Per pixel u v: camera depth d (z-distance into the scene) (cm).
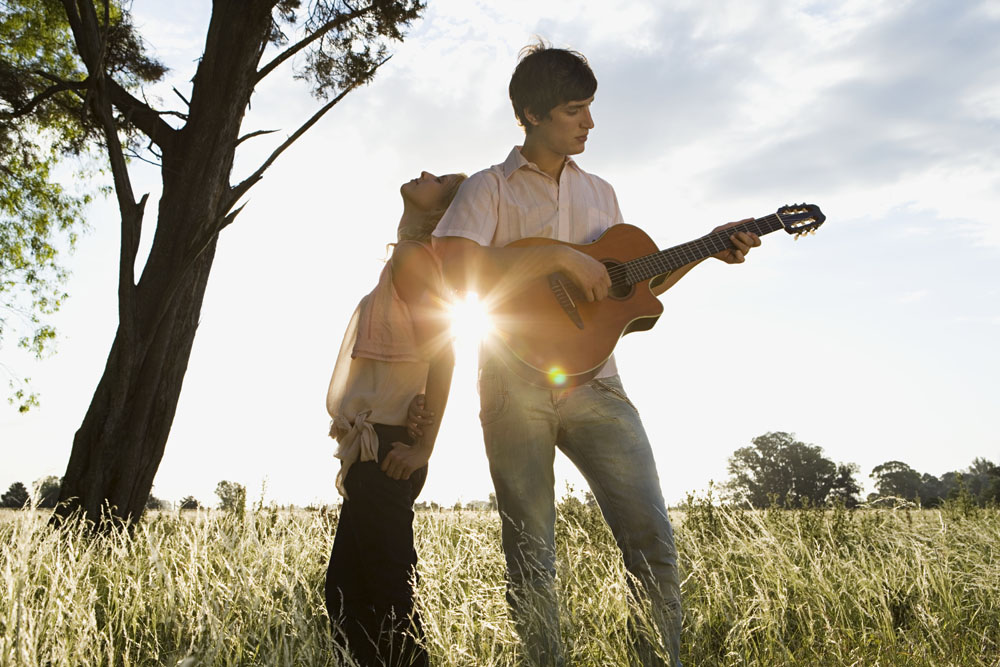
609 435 256
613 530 260
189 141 942
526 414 255
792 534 418
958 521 474
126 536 361
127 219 873
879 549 406
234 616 236
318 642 217
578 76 259
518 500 255
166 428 873
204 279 930
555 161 272
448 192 263
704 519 440
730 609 290
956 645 284
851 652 274
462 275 250
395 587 210
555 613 240
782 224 301
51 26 1512
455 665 218
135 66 1130
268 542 287
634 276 276
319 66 1019
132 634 245
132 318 862
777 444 7538
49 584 249
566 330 263
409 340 219
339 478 216
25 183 1616
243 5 957
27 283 1670
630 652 240
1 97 1247
